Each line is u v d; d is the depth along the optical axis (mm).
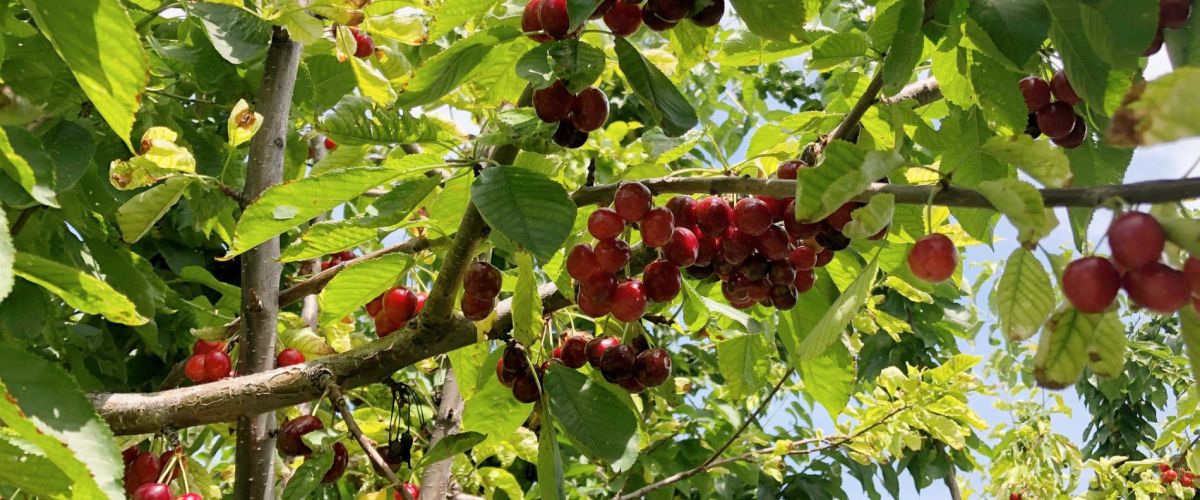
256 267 893
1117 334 468
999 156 505
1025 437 2078
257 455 832
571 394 739
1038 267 491
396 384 958
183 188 827
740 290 693
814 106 1630
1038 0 571
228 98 1064
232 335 960
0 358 490
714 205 661
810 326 819
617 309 666
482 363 862
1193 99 379
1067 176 486
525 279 689
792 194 586
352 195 659
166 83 1124
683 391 1439
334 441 779
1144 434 2463
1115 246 428
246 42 922
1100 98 584
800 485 1874
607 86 2012
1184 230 418
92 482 487
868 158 492
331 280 825
